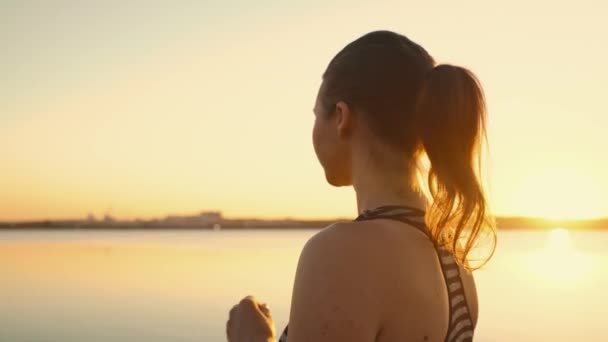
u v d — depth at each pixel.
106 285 29.53
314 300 1.14
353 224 1.23
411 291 1.21
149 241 125.81
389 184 1.34
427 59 1.40
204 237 160.12
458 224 1.29
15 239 150.00
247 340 1.37
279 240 126.31
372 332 1.16
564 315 19.75
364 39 1.39
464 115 1.28
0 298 24.72
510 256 58.72
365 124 1.35
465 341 1.34
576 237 143.38
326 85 1.42
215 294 24.50
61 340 15.42
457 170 1.27
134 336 15.87
